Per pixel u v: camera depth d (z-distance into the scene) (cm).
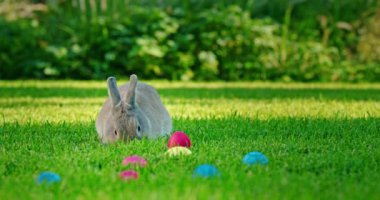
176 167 835
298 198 677
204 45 2894
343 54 3027
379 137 1130
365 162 884
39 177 752
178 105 1747
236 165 845
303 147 1018
